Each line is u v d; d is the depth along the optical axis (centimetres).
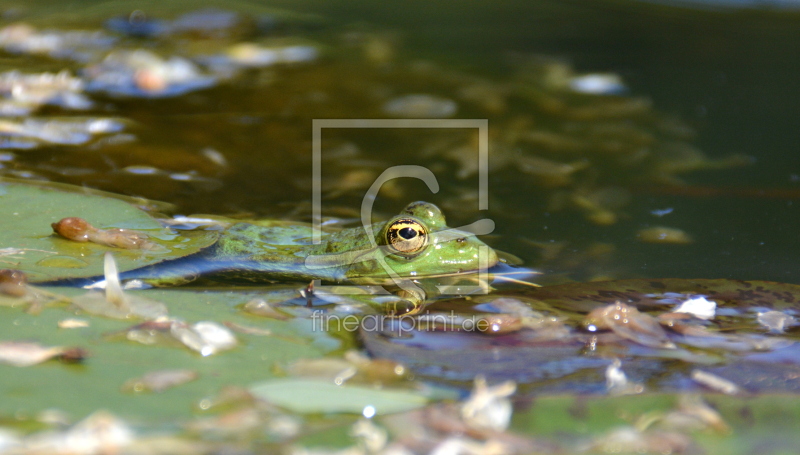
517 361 240
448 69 691
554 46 766
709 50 751
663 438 191
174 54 674
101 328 241
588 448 188
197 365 223
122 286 287
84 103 554
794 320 275
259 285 309
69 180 423
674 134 556
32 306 252
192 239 341
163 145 493
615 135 553
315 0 924
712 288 305
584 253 367
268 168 475
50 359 216
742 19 856
